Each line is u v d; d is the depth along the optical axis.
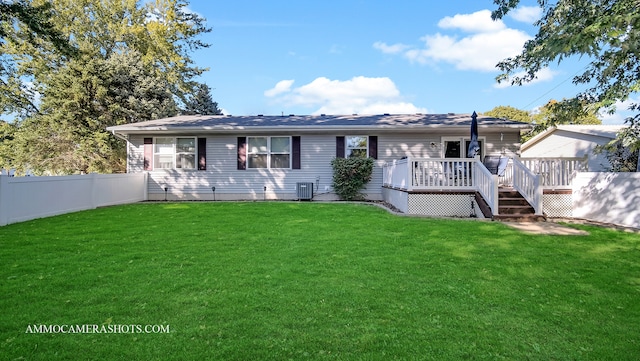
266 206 12.22
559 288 4.30
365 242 6.53
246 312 3.49
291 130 15.11
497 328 3.25
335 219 9.16
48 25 12.59
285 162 15.65
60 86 20.84
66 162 21.03
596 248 6.25
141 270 4.79
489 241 6.67
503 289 4.24
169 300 3.77
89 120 21.19
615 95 6.84
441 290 4.17
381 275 4.68
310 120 16.59
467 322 3.35
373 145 15.26
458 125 13.98
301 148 15.56
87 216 9.85
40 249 5.96
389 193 13.49
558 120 8.99
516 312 3.60
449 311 3.60
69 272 4.70
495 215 9.15
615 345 2.99
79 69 21.20
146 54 29.62
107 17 28.16
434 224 8.37
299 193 15.20
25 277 4.48
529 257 5.62
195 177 15.83
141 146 15.95
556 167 10.94
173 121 16.77
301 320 3.33
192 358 2.68
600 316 3.54
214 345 2.87
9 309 3.53
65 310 3.51
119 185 13.73
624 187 8.88
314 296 3.92
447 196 10.35
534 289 4.25
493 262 5.32
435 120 15.38
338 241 6.61
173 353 2.75
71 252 5.77
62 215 10.06
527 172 9.88
